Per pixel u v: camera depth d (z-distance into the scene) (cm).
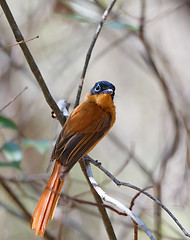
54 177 755
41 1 1341
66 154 761
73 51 1381
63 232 1118
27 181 1009
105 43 1454
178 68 1315
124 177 1278
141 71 1478
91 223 1270
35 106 1358
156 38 1243
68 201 957
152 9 1344
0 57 1336
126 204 1200
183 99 1212
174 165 1187
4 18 1330
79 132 789
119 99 1470
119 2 1211
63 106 846
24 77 1341
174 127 1174
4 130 1278
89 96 883
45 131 1379
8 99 1330
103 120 827
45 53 1398
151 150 1390
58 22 1395
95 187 665
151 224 1139
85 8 1171
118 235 1132
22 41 677
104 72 1478
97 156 1352
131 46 1416
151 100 1462
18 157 904
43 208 738
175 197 1141
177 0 1334
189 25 1335
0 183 1034
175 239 956
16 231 1284
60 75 1366
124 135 1424
